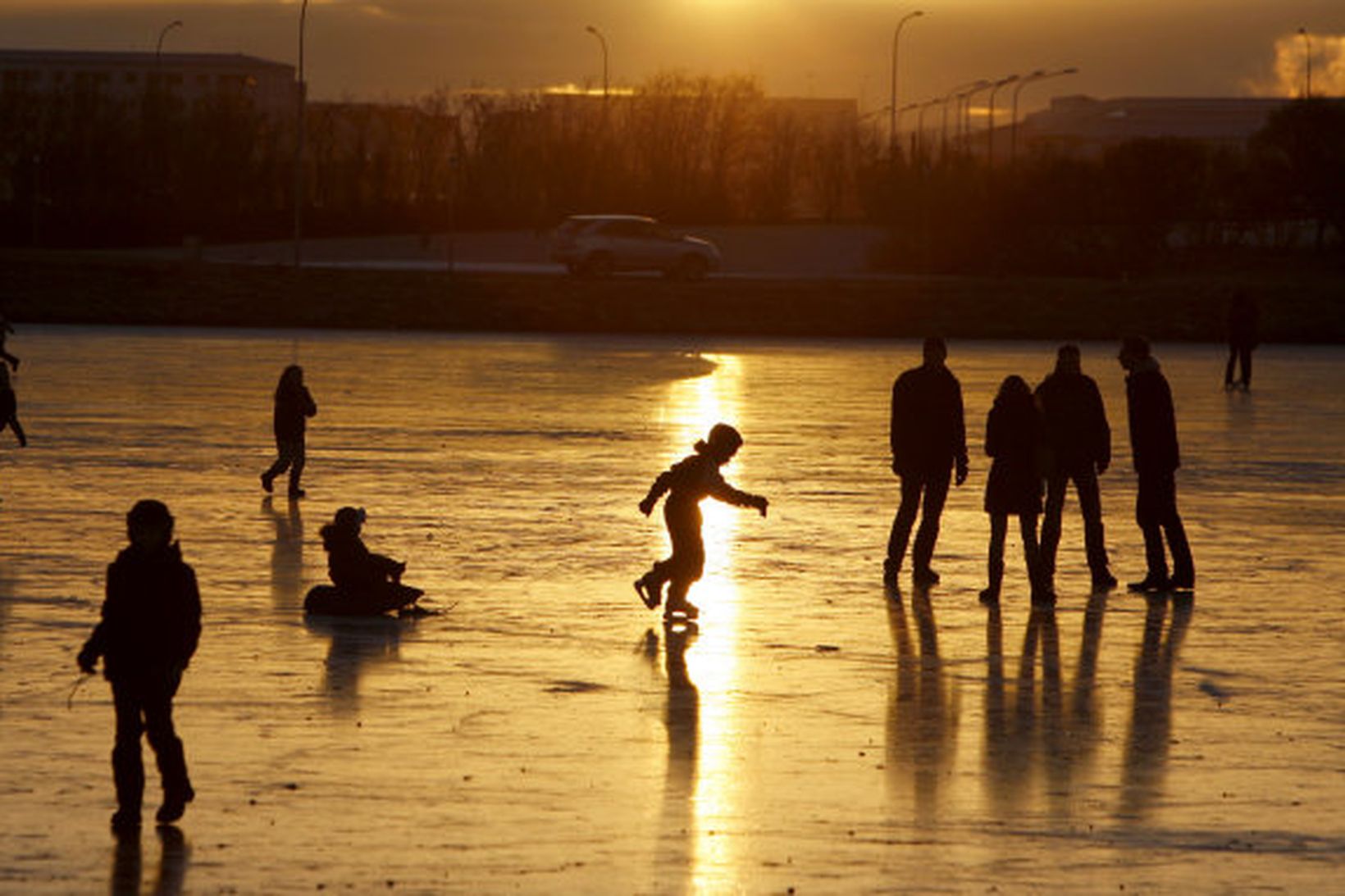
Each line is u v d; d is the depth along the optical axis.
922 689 35.22
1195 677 36.72
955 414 48.38
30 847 24.25
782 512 62.69
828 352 164.62
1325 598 46.78
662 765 29.06
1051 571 45.91
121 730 25.44
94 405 98.62
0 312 66.75
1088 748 30.67
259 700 33.12
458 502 63.19
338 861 23.77
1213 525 61.47
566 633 40.34
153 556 25.69
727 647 39.12
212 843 24.53
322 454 77.94
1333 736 31.80
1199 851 24.80
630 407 104.94
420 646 38.56
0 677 34.38
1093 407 46.91
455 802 26.70
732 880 23.20
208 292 195.12
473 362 141.00
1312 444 90.12
